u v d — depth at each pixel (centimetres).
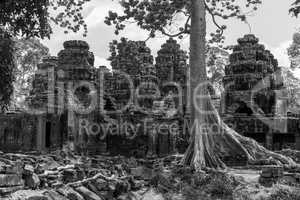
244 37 3603
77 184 1373
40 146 3094
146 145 3192
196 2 2241
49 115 3166
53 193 1236
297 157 2442
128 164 2027
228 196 1565
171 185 1681
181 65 3853
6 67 1350
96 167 1830
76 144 3083
